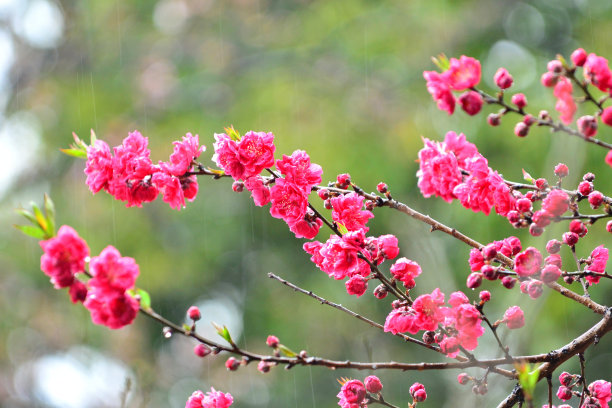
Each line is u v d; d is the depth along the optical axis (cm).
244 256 1197
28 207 1225
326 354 1102
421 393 286
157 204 1169
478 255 278
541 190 278
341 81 1148
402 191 1037
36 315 1144
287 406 1128
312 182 302
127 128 1186
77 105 1230
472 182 274
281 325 1145
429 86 246
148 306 238
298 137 1090
